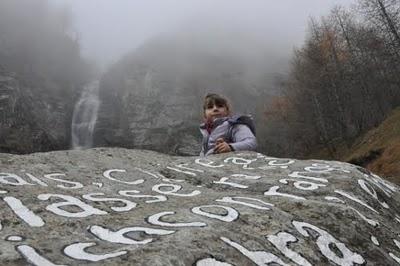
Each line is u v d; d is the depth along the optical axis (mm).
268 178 4031
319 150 40750
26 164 3811
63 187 3297
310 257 2488
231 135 5441
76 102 87125
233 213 2779
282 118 43781
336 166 4438
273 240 2516
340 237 2828
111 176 3832
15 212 2637
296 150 44000
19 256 2000
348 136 37594
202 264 2082
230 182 3979
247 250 2314
